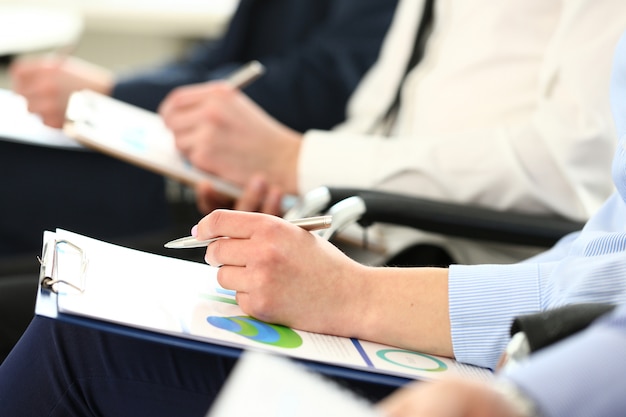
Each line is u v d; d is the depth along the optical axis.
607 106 1.77
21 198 2.65
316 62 2.94
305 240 1.24
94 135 2.10
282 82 2.92
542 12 2.11
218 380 1.16
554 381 0.78
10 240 2.66
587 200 1.80
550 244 1.68
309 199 1.72
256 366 0.71
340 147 2.16
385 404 0.76
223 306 1.20
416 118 2.27
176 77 2.99
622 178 1.28
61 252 1.21
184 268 1.33
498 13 2.15
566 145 1.81
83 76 2.82
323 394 0.70
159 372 1.15
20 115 2.65
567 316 0.93
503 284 1.23
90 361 1.16
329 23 3.02
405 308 1.23
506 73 2.11
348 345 1.17
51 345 1.16
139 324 1.03
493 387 0.76
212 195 2.17
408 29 2.42
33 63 2.74
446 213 1.67
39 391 1.16
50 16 4.20
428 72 2.32
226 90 2.27
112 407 1.17
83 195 2.71
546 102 1.90
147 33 4.61
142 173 2.74
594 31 1.83
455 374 1.14
